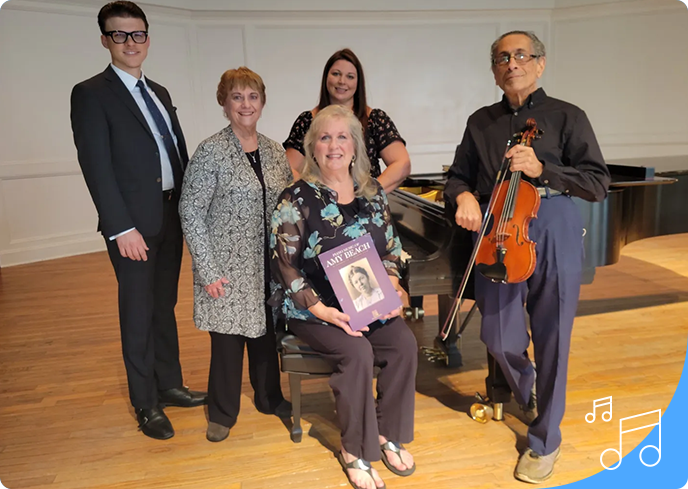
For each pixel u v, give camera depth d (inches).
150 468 89.2
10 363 131.6
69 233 243.0
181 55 265.6
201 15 266.2
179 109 269.6
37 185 232.1
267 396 103.4
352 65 107.4
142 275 93.7
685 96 277.6
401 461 85.5
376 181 89.1
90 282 199.3
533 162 76.7
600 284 175.6
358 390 80.4
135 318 94.7
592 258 119.1
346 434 83.0
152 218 91.7
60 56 231.3
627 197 122.7
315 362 90.0
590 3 280.8
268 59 279.1
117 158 89.1
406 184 139.9
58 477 87.4
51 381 121.7
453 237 92.3
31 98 226.5
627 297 162.6
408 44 288.4
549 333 82.2
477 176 93.1
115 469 89.1
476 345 132.3
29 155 229.3
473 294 94.4
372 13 280.2
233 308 90.7
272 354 101.4
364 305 82.2
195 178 87.9
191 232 88.0
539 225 80.4
